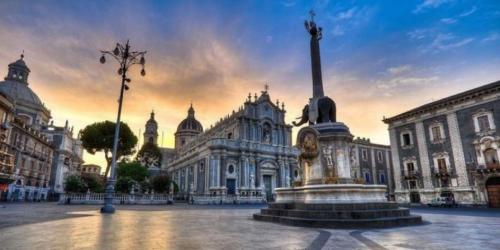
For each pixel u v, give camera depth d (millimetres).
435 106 38875
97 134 49312
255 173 55406
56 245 7094
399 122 43812
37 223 11852
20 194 49562
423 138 40344
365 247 7215
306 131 16469
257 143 57000
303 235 9250
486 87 33625
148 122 102625
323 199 13812
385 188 14961
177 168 72750
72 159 78625
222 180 51656
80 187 36938
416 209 29828
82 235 8758
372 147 58406
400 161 42875
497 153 32688
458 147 36219
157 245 7305
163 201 40312
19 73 70562
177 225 12023
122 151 52906
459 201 35375
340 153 15547
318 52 19453
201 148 57719
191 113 100188
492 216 18297
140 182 49438
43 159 59656
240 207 33781
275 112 62656
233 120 58781
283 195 16219
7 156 39438
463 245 7535
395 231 10375
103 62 20047
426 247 7250
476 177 34188
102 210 19000
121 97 20047
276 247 7156
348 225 11383
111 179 19344
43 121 72000
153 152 81812
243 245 7402
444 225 12430
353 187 13805
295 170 60656
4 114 41469
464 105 36219
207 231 10109
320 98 17922
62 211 19938
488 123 33656
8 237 8203
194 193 52875
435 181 38312
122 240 7980
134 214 18219
